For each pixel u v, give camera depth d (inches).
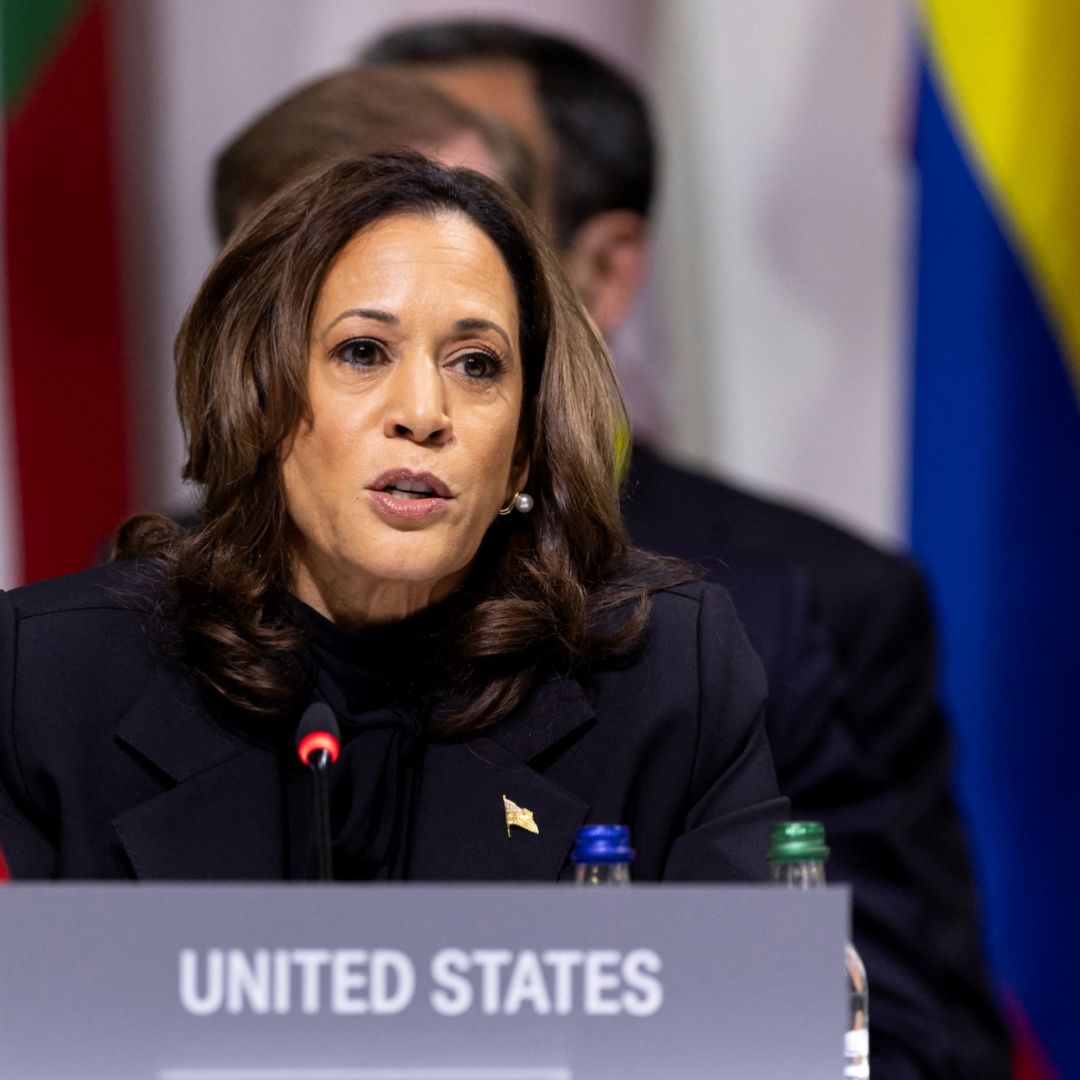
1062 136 548.7
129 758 292.4
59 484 583.8
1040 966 545.0
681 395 601.6
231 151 452.1
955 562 558.6
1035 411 552.1
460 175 292.8
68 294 586.6
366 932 205.3
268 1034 204.4
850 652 462.6
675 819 303.4
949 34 560.7
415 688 300.0
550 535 306.5
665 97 604.7
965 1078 399.2
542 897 206.5
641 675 306.7
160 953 205.3
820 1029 206.7
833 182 599.2
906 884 385.7
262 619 293.9
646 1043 205.9
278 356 281.1
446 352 279.4
